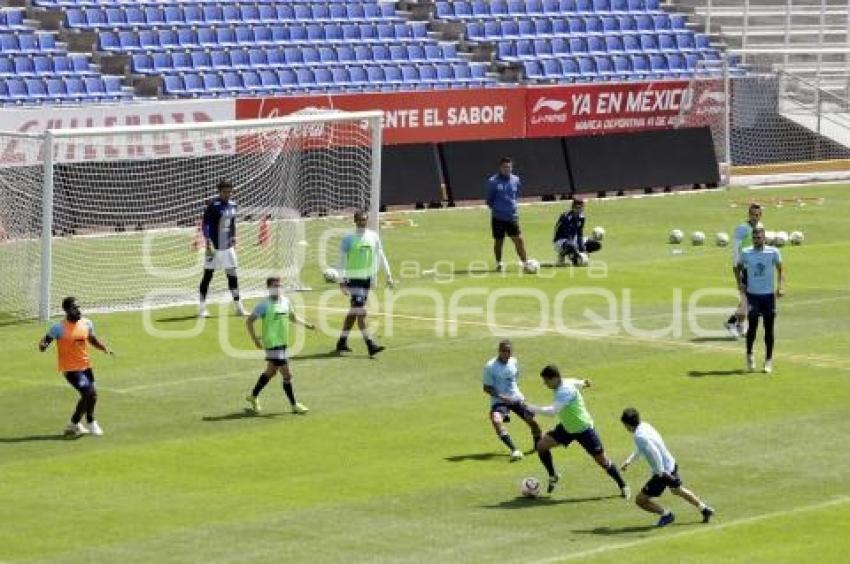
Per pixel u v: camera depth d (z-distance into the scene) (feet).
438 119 462.60
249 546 194.70
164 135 395.96
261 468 226.58
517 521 205.46
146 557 190.39
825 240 415.64
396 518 205.98
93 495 214.28
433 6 535.19
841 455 234.17
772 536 199.82
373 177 369.91
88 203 385.50
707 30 575.79
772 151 532.32
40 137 315.78
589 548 194.90
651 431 204.95
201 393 264.72
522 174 466.70
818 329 313.94
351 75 495.41
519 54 531.50
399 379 274.77
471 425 248.32
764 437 242.58
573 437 214.69
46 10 474.90
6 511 207.21
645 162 490.08
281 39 499.10
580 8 560.61
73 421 240.73
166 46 480.23
